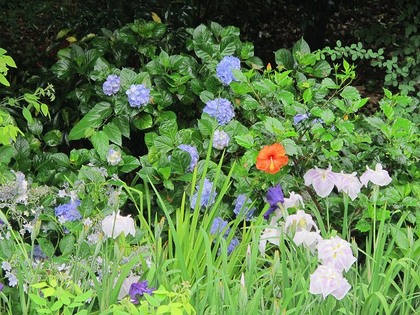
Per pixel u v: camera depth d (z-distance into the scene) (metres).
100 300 3.19
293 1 6.81
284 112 4.17
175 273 3.54
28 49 5.67
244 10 6.79
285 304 3.13
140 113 4.61
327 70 4.75
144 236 3.78
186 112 4.85
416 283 3.52
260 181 4.07
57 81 5.05
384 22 6.66
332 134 4.07
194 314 3.02
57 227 3.79
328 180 3.64
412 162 4.21
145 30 4.98
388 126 4.15
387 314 3.22
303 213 3.43
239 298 3.13
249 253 3.37
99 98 4.86
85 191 4.06
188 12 5.81
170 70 4.73
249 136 3.99
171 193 4.31
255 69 4.96
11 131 3.86
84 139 5.09
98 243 3.23
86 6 5.75
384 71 6.70
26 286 3.34
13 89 5.31
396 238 3.70
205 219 3.83
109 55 5.12
